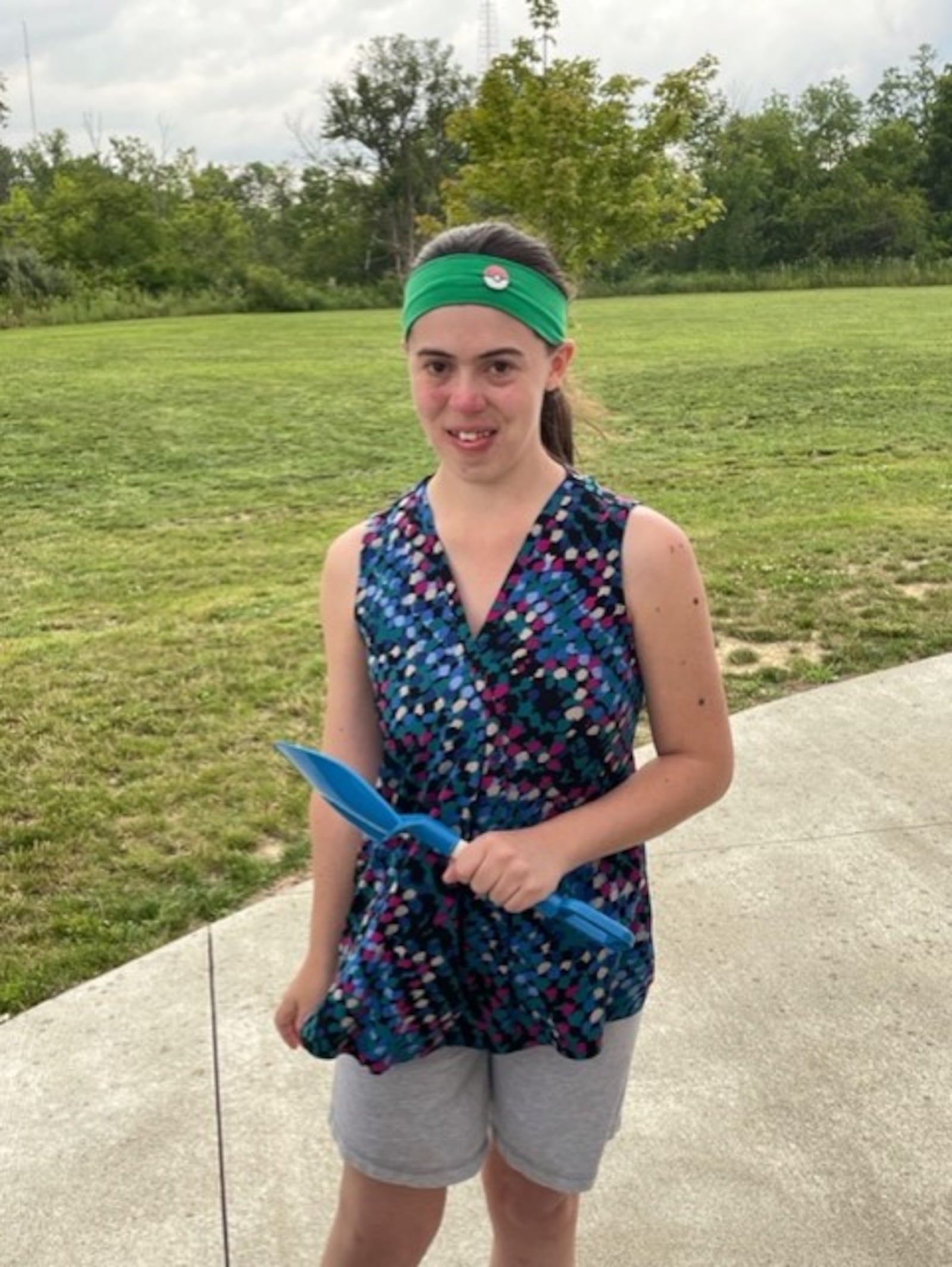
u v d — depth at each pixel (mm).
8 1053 2951
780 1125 2652
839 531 8125
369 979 1628
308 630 6473
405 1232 1798
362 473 12141
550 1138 1723
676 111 16359
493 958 1624
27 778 4594
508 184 16109
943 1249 2330
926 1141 2594
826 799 4121
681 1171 2527
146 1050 2953
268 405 17188
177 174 65250
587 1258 2316
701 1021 3002
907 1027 2961
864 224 61375
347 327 34000
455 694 1564
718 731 1624
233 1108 2752
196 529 9688
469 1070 1723
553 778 1566
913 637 5867
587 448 2859
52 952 3414
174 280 50844
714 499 9781
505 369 1557
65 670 5910
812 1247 2338
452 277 1546
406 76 60562
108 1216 2461
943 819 3975
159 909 3637
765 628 6031
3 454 13531
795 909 3473
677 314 33125
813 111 70312
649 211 16469
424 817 1532
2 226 52562
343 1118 1754
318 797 1724
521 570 1567
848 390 16219
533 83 16312
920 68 70375
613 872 1651
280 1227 2424
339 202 62062
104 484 11766
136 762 4738
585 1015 1627
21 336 32812
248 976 3238
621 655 1563
